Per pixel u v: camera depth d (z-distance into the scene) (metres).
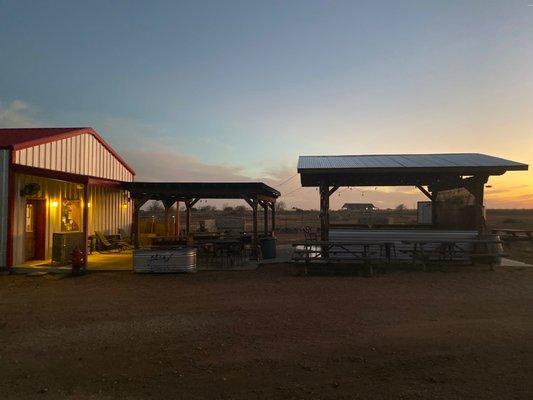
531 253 17.02
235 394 4.15
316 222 44.53
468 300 8.42
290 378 4.54
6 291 9.64
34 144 13.52
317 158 15.29
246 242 17.23
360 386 4.30
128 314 7.43
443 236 13.41
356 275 11.62
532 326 6.52
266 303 8.24
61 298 8.84
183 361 5.08
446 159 14.12
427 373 4.64
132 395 4.14
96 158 18.06
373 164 13.34
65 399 4.05
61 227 15.38
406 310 7.60
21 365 4.96
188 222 20.48
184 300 8.59
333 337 5.99
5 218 12.48
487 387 4.25
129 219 21.33
